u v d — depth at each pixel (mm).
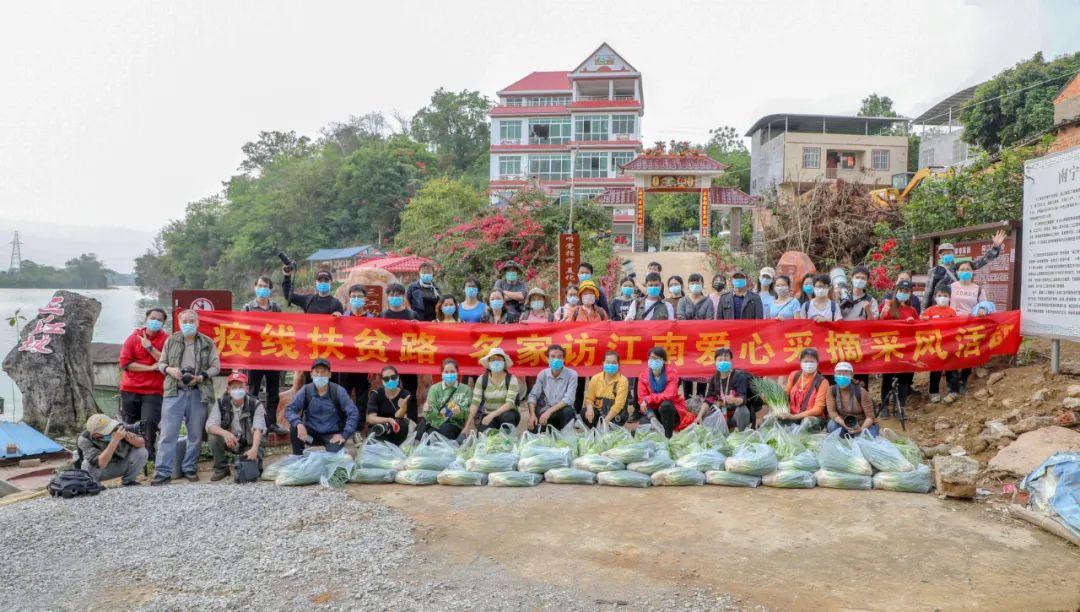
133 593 4430
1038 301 7918
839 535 5238
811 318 8609
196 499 6277
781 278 9016
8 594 4441
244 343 8695
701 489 6465
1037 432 6605
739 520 5590
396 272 25141
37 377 12844
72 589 4500
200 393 7332
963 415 7875
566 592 4328
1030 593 4262
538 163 45438
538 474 6777
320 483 6699
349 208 53469
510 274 10055
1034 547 4988
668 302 9625
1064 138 15875
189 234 62094
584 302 9305
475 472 6723
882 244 14906
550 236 20203
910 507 5855
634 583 4441
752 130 41062
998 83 26922
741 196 25812
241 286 55312
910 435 7848
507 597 4273
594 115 44469
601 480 6633
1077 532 5016
